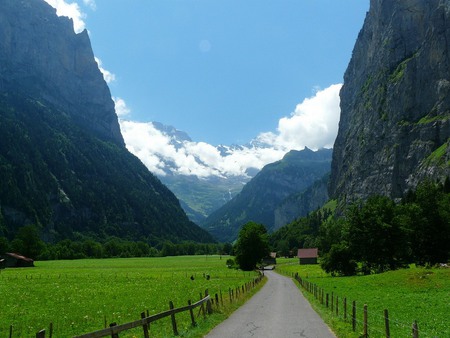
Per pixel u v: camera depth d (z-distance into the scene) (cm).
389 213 9369
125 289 6862
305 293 5922
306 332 2561
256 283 7625
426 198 9325
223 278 9994
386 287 5884
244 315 3481
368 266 9712
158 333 2559
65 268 14888
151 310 4056
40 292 6450
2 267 15250
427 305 3891
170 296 5544
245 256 13925
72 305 4697
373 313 3403
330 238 18650
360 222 9544
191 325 2778
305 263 18862
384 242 9131
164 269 14075
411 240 9294
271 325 2877
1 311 4200
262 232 14388
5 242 19112
